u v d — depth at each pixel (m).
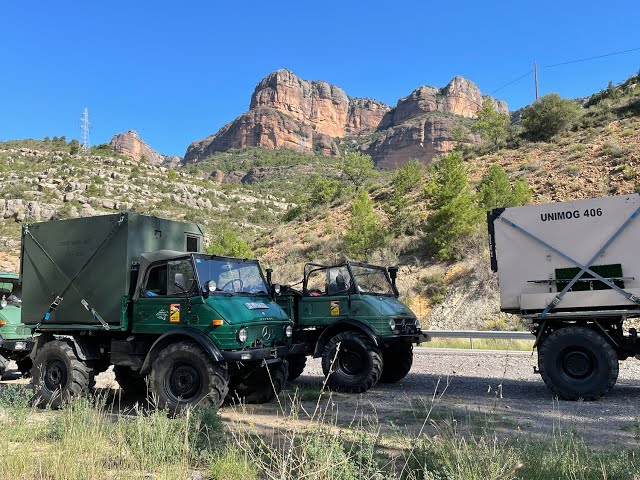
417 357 14.25
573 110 40.62
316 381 10.62
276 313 8.05
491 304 21.75
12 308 11.17
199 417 5.33
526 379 10.32
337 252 32.53
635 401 7.91
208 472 4.27
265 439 5.48
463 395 8.69
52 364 8.01
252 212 101.19
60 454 4.28
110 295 7.79
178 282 7.21
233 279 8.02
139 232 8.00
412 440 5.03
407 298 24.50
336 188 50.00
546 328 8.81
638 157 28.92
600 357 7.95
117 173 104.31
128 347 7.73
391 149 195.75
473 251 25.56
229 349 6.95
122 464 4.34
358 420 6.69
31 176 95.12
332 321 9.79
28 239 8.64
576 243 8.58
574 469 3.98
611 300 8.16
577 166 30.89
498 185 27.78
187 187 107.31
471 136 99.12
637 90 42.78
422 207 34.22
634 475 3.69
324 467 3.47
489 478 3.55
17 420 5.67
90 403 6.25
